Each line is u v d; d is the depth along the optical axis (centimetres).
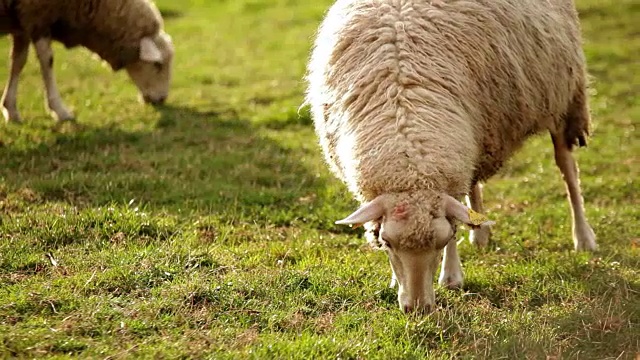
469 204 1336
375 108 1005
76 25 2056
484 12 1100
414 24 1050
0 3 1920
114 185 1507
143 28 2144
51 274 1101
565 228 1505
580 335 980
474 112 1064
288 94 2528
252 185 1630
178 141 1953
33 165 1634
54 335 909
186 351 889
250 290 1069
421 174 945
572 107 1350
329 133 1110
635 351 930
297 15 3744
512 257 1331
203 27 3616
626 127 2273
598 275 1183
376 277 1171
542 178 1861
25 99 2347
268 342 919
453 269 1187
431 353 938
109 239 1252
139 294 1055
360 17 1079
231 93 2552
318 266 1202
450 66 1036
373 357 918
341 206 1545
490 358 925
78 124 2055
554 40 1219
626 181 1809
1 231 1243
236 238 1330
